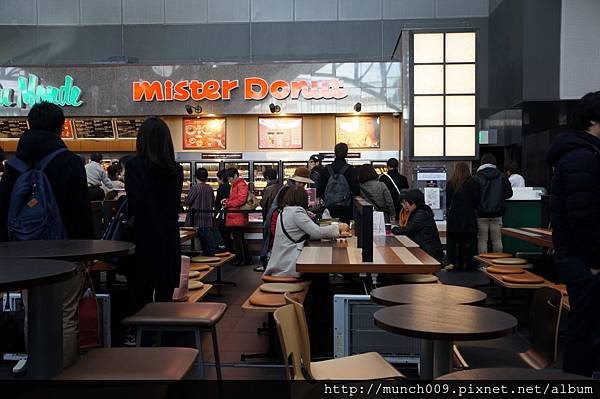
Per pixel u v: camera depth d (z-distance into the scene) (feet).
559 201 10.09
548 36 41.81
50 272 6.66
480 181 26.84
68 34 48.98
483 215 26.91
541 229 21.70
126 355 7.71
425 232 19.57
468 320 7.54
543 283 16.75
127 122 40.93
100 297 13.12
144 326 9.87
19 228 10.52
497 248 27.37
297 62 39.93
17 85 40.47
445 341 7.90
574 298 9.73
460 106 33.22
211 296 22.74
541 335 9.49
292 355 8.02
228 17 48.78
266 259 21.21
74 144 41.24
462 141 33.24
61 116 11.47
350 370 8.89
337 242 17.35
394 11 48.29
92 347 11.03
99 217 17.93
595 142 9.84
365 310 12.78
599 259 9.70
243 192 31.01
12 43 48.96
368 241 13.25
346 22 48.24
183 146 41.52
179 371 7.11
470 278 25.88
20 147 11.03
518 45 42.83
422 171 32.32
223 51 48.60
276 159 40.37
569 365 9.77
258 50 48.60
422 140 33.37
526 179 41.63
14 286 6.04
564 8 41.73
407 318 7.64
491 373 5.54
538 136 41.75
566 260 9.91
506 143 44.11
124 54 48.80
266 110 40.11
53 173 10.93
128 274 12.01
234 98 40.27
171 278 12.28
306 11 48.49
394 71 39.40
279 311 7.76
